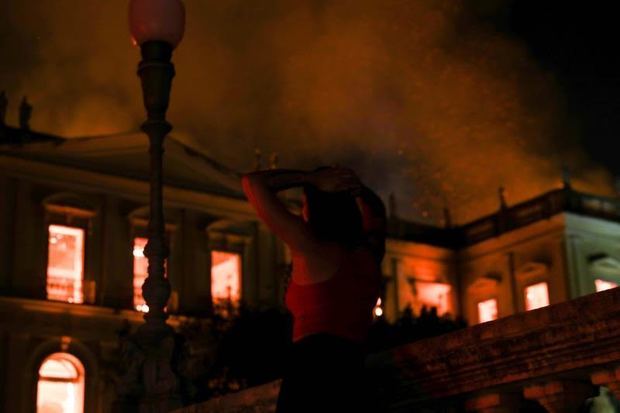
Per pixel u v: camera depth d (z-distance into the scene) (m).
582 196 43.28
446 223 47.75
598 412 4.36
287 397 3.76
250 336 33.56
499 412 4.04
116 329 37.03
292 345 3.84
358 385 3.75
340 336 3.77
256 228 41.50
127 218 38.41
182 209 40.00
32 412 34.69
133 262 38.12
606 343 3.51
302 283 3.86
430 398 4.27
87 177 37.94
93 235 37.62
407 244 45.47
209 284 39.50
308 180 4.00
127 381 9.79
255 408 5.42
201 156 40.66
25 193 36.69
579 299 3.58
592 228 42.91
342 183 3.92
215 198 40.66
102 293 37.09
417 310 44.81
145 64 10.57
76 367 36.09
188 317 38.09
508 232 44.59
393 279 44.69
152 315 10.11
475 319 45.53
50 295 36.19
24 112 38.69
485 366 3.98
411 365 4.29
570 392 3.78
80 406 35.69
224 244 40.53
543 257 42.94
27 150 36.78
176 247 39.34
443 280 46.22
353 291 3.83
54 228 36.97
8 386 34.50
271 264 41.38
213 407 5.83
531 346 3.77
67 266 36.91
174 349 10.02
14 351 34.94
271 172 3.99
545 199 43.31
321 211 3.95
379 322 34.94
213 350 34.84
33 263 36.12
